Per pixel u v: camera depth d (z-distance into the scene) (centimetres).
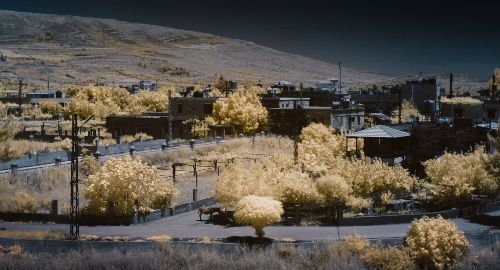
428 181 5712
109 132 9769
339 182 4641
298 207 4247
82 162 5872
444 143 6850
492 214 4606
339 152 6731
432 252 3391
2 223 4262
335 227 4122
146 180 4478
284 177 4597
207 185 5650
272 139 8856
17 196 4712
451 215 4478
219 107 9638
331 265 3281
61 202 4753
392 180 5075
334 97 11638
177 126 9506
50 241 3634
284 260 3369
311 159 5897
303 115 9525
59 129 9088
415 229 3538
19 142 7294
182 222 4350
